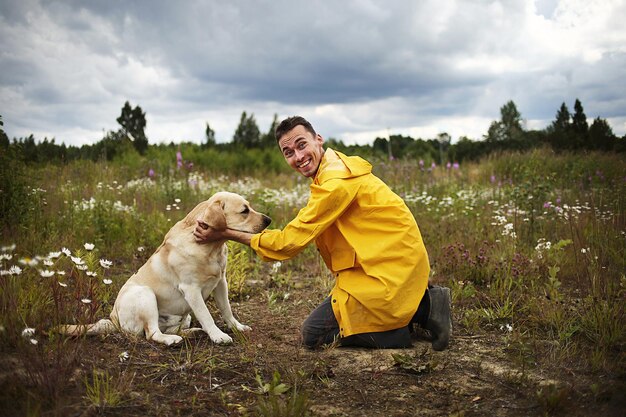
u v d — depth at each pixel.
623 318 3.76
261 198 8.59
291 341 3.80
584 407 2.69
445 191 11.00
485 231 6.65
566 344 3.54
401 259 3.43
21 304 3.70
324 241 3.66
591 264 4.99
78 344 3.26
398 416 2.65
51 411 2.46
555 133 18.77
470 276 5.28
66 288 4.33
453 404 2.78
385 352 3.52
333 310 3.57
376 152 16.80
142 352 3.42
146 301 3.71
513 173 12.71
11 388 2.62
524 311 4.31
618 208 6.95
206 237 3.60
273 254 3.46
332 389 2.97
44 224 6.64
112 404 2.60
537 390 2.92
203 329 3.87
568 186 10.52
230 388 2.94
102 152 16.39
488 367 3.28
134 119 20.62
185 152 17.53
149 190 10.54
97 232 6.82
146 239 6.66
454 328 4.08
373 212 3.46
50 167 12.59
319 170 3.67
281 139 3.76
